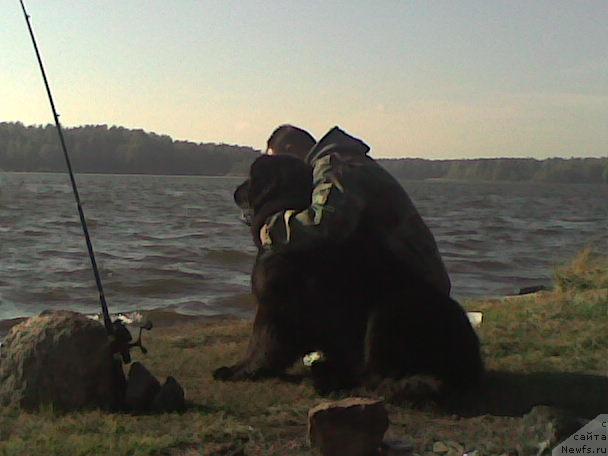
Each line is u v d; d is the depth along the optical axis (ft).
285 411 12.49
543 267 48.55
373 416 10.78
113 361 12.66
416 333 13.03
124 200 134.41
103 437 11.19
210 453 10.83
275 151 15.02
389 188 13.62
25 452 10.66
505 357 15.72
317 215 13.06
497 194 236.63
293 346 13.67
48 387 12.36
